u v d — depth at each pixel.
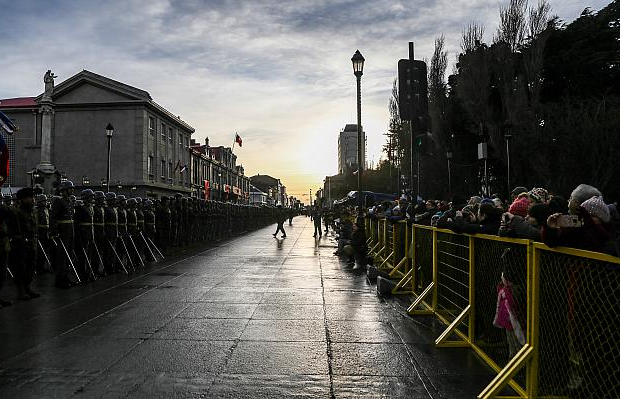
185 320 7.70
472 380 5.12
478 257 6.14
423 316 8.05
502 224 5.15
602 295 3.40
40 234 13.20
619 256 3.13
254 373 5.30
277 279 12.12
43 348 6.15
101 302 9.15
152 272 13.52
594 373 3.53
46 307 8.70
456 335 6.79
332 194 95.12
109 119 47.31
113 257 13.24
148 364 5.55
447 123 34.25
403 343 6.49
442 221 7.80
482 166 32.84
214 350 6.10
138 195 46.75
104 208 13.09
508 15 28.58
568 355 3.88
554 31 29.44
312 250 20.70
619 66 30.92
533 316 4.38
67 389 4.79
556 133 24.75
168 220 19.02
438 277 8.04
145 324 7.42
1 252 8.73
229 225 32.25
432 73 35.03
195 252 19.86
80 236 11.57
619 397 3.24
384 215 15.62
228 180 88.81
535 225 4.71
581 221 3.80
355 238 13.98
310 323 7.54
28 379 5.06
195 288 10.77
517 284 4.84
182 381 5.04
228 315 8.06
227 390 4.81
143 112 47.09
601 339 3.43
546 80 31.67
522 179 27.12
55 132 47.75
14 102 51.56
